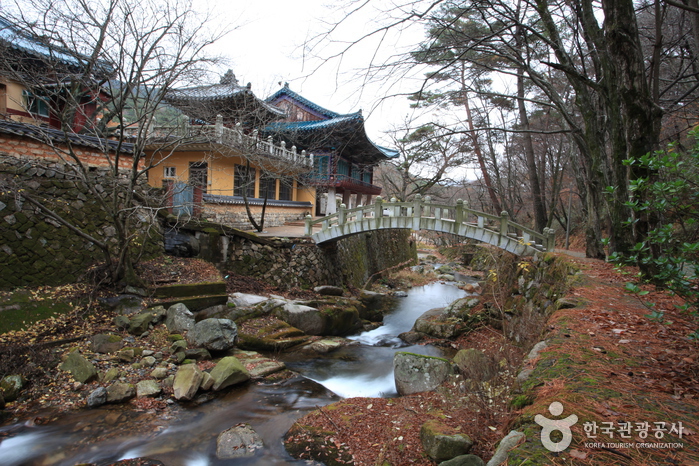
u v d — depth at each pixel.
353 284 18.58
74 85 9.85
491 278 12.09
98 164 10.23
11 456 4.68
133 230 10.59
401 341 11.54
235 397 6.50
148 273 9.87
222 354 8.27
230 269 12.91
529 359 3.93
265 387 6.99
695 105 11.16
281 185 22.75
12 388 5.68
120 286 8.88
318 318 11.23
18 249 8.25
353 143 23.02
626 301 5.70
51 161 9.12
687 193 3.46
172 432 5.32
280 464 4.55
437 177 22.03
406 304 17.38
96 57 8.13
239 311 10.33
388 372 8.41
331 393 6.95
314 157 23.73
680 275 3.15
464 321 11.77
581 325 4.59
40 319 7.33
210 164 15.95
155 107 8.55
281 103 25.42
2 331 6.71
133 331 7.79
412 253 31.09
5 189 7.98
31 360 6.28
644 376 3.12
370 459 4.29
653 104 5.32
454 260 33.00
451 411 5.02
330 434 5.02
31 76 8.35
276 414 5.94
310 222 15.62
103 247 8.44
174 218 11.70
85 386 6.16
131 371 6.70
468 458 3.46
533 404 2.88
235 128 14.41
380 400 6.05
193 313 9.34
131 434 5.21
